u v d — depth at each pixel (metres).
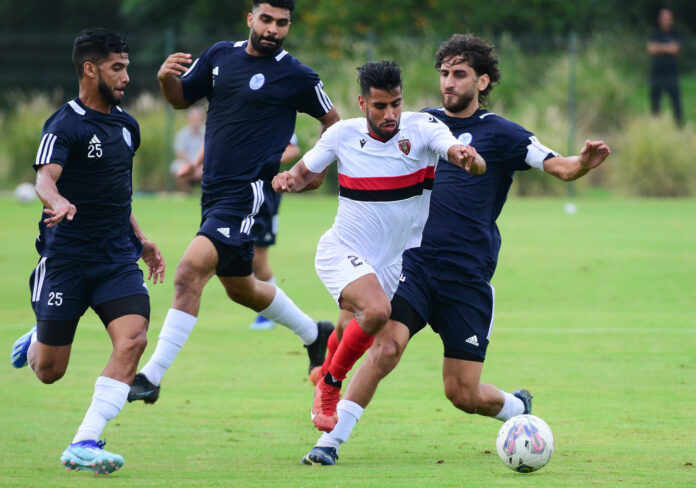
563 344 31.36
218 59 24.09
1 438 20.92
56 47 116.81
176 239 55.44
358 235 19.50
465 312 20.27
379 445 20.50
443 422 22.53
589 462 18.59
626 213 71.88
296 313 24.94
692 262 48.22
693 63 115.06
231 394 25.36
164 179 87.12
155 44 122.62
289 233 59.94
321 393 18.98
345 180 19.53
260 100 23.64
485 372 27.52
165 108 90.00
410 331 19.95
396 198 19.38
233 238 23.23
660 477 17.28
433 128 19.14
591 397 24.48
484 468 18.23
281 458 19.27
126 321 18.95
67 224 19.16
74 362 29.23
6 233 59.06
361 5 100.94
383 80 18.34
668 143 85.50
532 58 96.88
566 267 46.97
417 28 102.88
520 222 66.06
